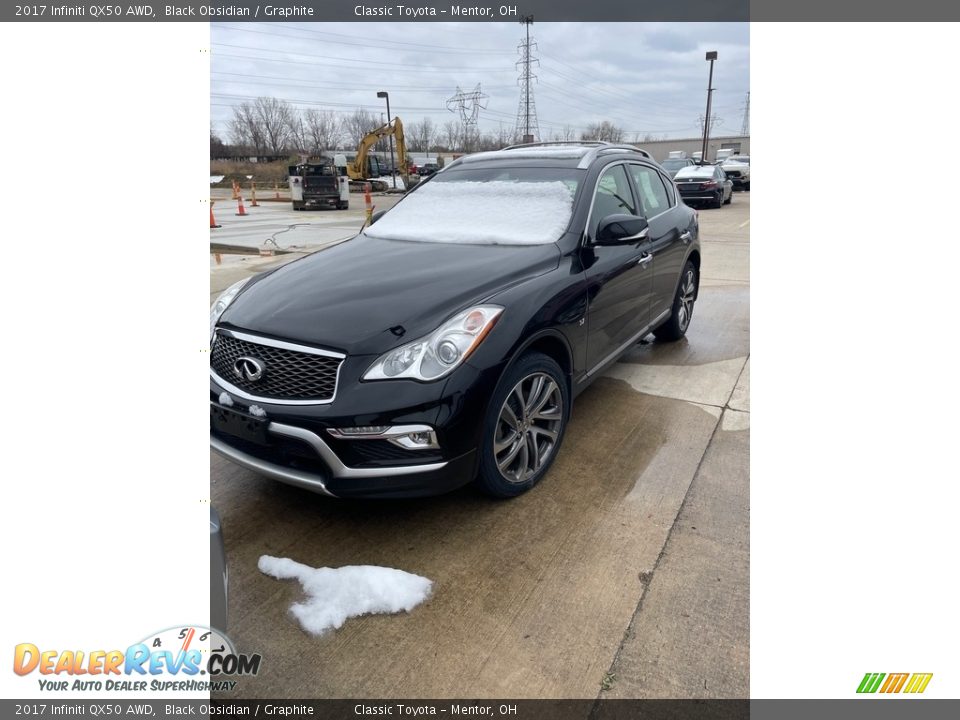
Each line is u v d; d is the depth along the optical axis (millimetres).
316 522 2637
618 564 2352
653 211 4223
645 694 1823
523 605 2160
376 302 2512
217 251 10500
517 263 2865
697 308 6090
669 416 3627
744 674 1881
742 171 24438
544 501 2760
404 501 2779
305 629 2074
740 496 2789
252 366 2400
